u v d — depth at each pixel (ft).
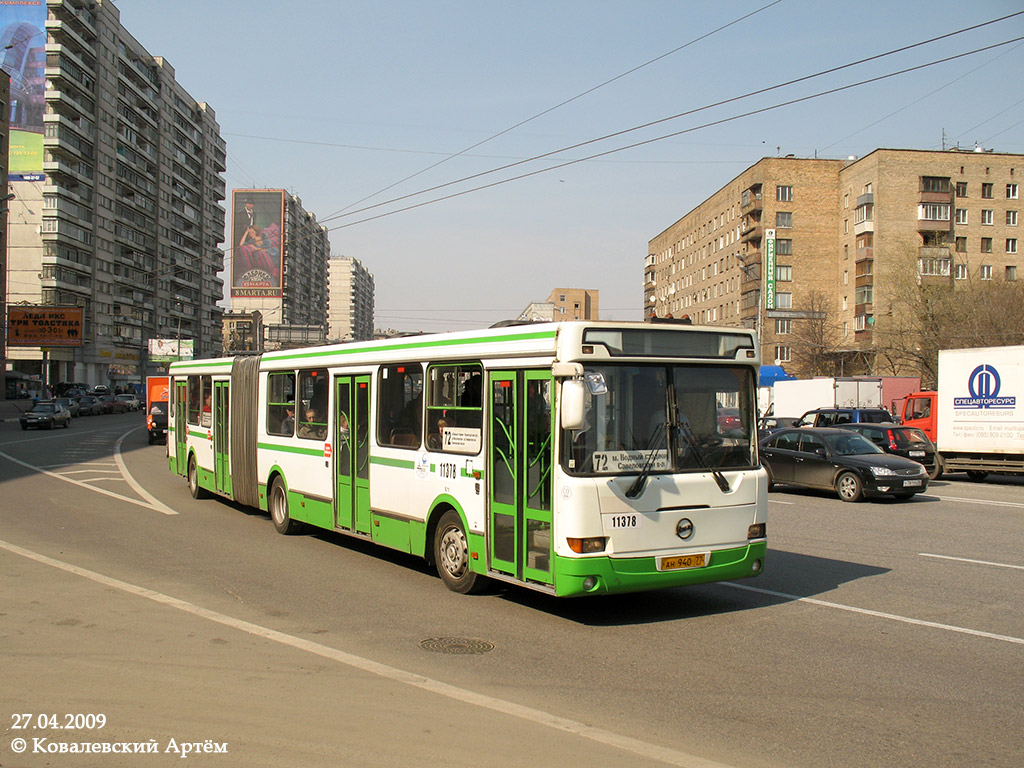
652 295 353.10
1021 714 17.83
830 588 30.55
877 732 16.76
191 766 14.82
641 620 26.03
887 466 56.75
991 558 36.40
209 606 27.43
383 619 25.93
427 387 30.91
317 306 529.04
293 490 41.19
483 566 27.63
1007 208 217.77
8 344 213.87
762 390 143.33
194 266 374.63
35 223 255.09
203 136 383.24
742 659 21.89
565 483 24.04
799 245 229.25
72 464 85.66
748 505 26.73
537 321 25.75
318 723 16.88
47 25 253.44
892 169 211.82
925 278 168.25
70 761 15.05
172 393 62.28
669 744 16.05
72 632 23.80
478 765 14.89
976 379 72.33
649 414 25.40
